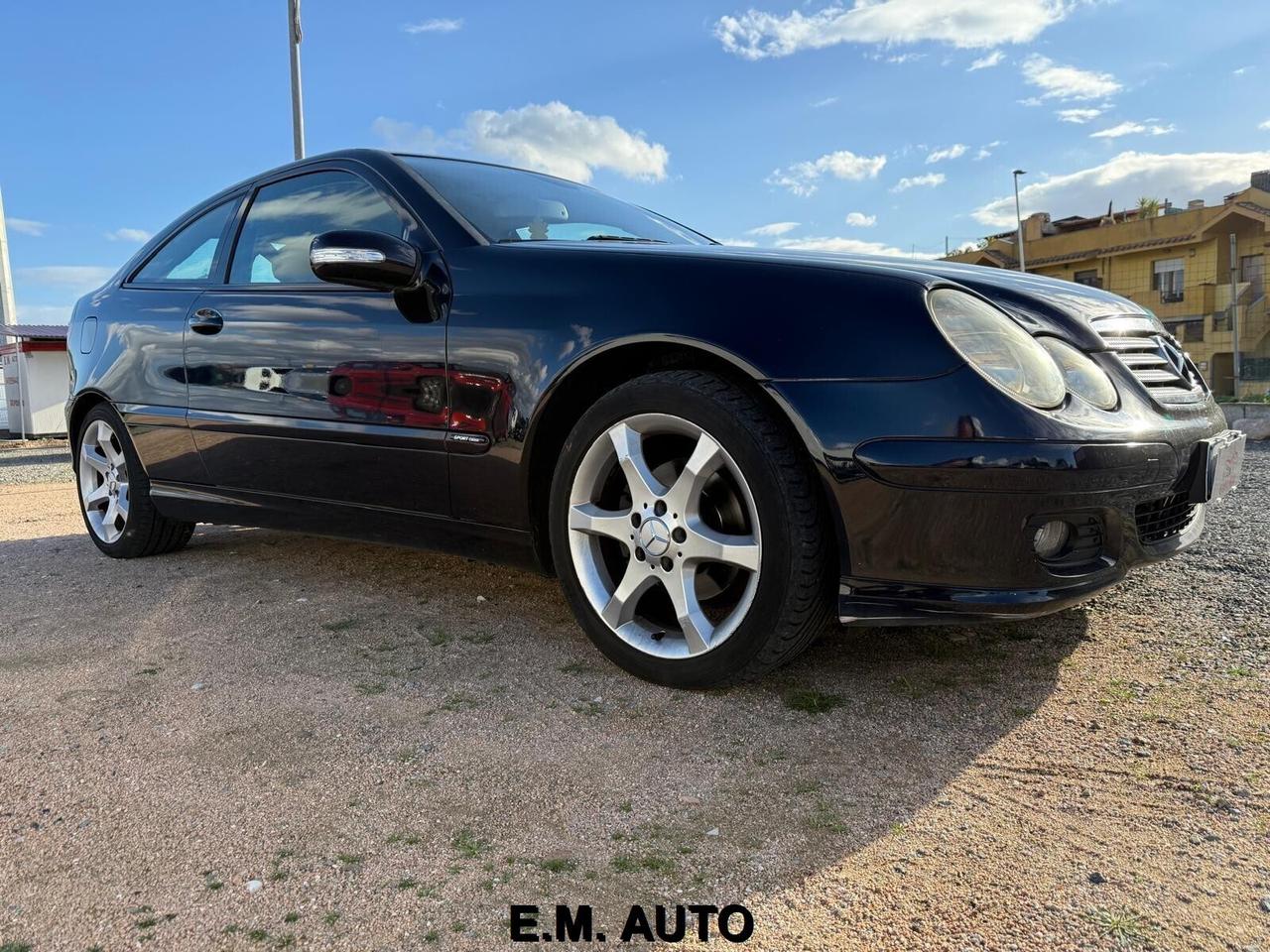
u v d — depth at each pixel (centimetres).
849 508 187
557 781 169
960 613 183
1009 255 3294
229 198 336
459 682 220
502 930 126
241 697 212
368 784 168
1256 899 131
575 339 217
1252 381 2025
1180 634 242
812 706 202
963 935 124
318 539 397
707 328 200
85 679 226
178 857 145
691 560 205
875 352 186
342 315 265
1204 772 168
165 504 341
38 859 145
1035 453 176
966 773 171
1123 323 222
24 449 1605
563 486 225
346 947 123
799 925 127
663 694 210
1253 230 2667
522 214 277
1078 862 141
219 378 303
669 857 144
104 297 370
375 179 279
